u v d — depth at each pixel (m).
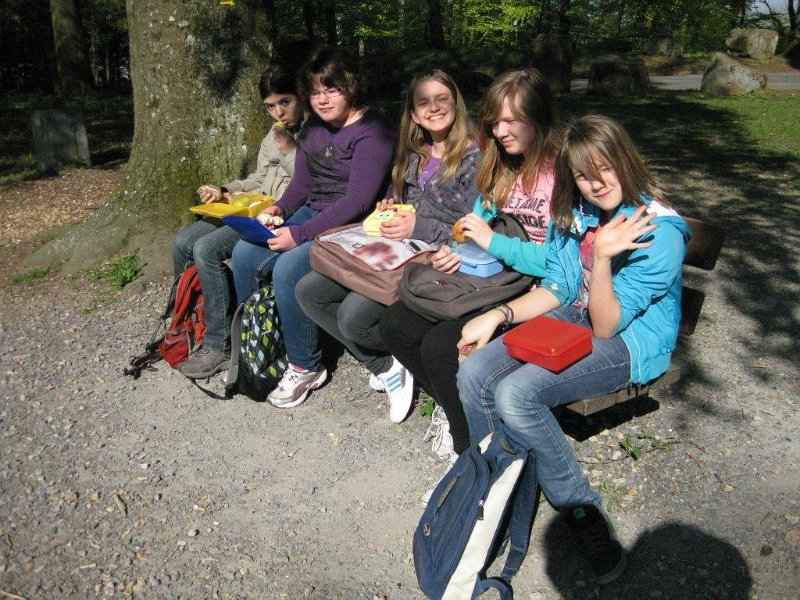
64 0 19.34
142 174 5.90
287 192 4.13
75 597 2.65
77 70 19.77
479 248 3.09
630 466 3.11
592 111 13.97
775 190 7.57
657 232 2.50
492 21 27.44
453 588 2.39
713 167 8.84
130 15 5.77
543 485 2.59
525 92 2.91
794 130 11.34
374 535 2.89
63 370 4.36
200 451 3.49
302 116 4.35
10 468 3.42
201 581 2.70
